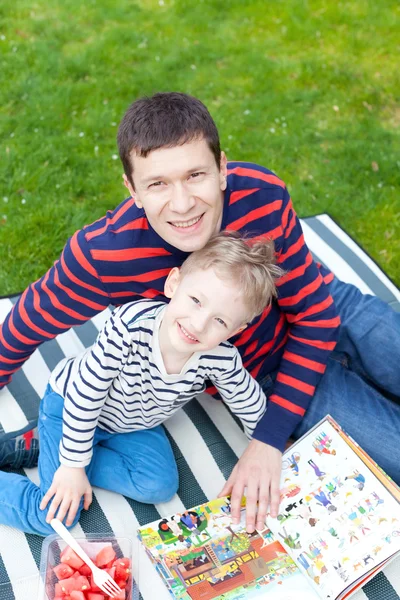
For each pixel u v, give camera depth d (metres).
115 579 1.65
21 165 3.19
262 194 1.72
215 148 1.54
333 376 2.07
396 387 2.15
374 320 2.10
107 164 3.28
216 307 1.60
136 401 1.82
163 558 1.74
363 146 3.47
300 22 4.21
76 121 3.46
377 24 4.23
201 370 1.76
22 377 2.19
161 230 1.59
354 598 1.73
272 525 1.80
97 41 3.94
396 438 1.96
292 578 1.72
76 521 1.85
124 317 1.68
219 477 2.00
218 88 3.75
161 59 3.88
